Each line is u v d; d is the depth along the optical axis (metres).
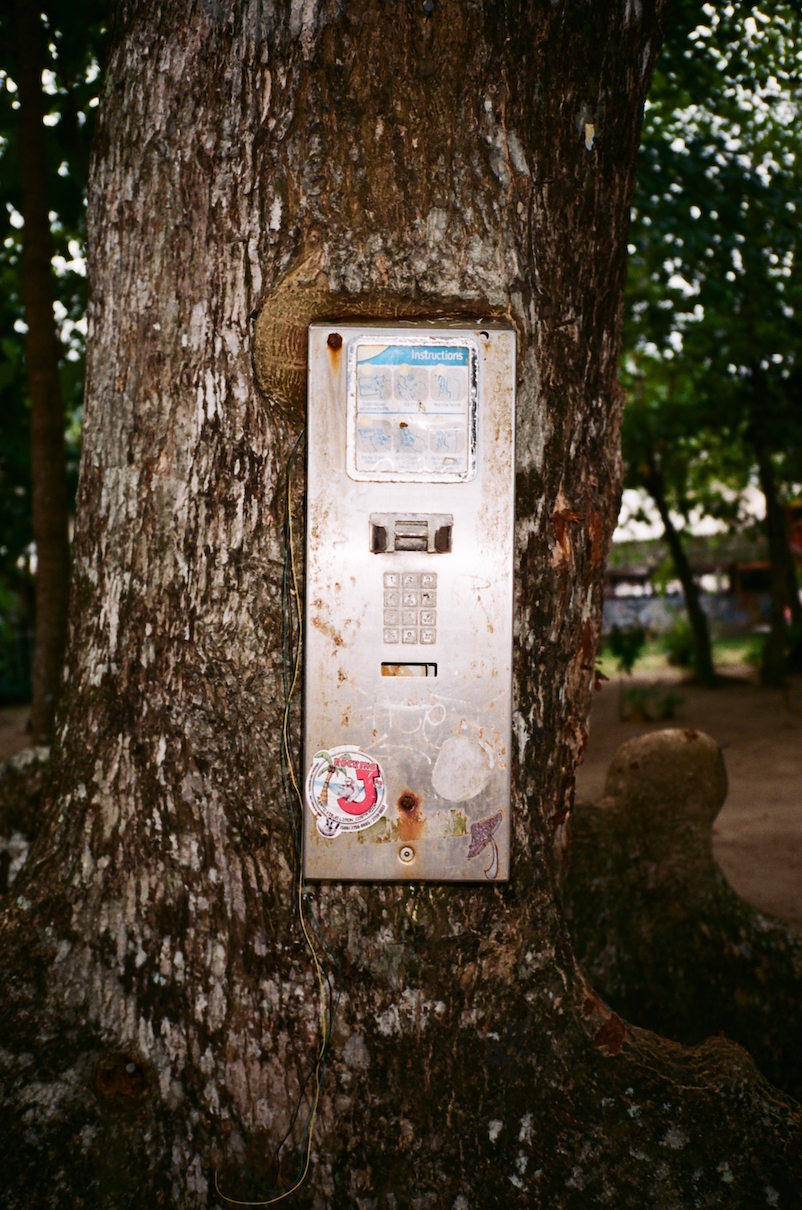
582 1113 1.71
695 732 3.21
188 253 1.78
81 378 5.11
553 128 1.77
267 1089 1.76
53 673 4.64
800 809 6.25
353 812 1.67
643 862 3.08
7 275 6.22
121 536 1.88
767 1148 1.68
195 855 1.80
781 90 5.57
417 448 1.64
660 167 5.69
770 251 6.34
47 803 2.02
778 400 11.05
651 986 2.97
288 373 1.67
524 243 1.75
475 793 1.67
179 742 1.80
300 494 1.73
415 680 1.66
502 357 1.64
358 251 1.70
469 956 1.76
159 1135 1.75
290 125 1.70
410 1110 1.73
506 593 1.66
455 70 1.69
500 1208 1.65
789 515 18.47
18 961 1.88
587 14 1.76
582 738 1.98
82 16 3.71
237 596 1.75
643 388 12.66
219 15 1.72
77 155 4.50
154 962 1.82
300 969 1.76
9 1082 1.75
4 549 9.57
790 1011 2.92
